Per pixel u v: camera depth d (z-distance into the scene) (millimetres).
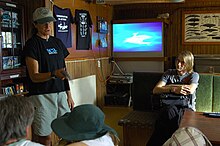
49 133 2773
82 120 1369
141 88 4062
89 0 5605
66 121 1452
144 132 3586
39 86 2680
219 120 2459
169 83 3609
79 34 5266
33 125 2768
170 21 6789
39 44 2697
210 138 1965
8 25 3316
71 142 1369
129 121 3543
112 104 6414
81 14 5301
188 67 3539
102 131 1402
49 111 2736
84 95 5234
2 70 3133
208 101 3727
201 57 6320
